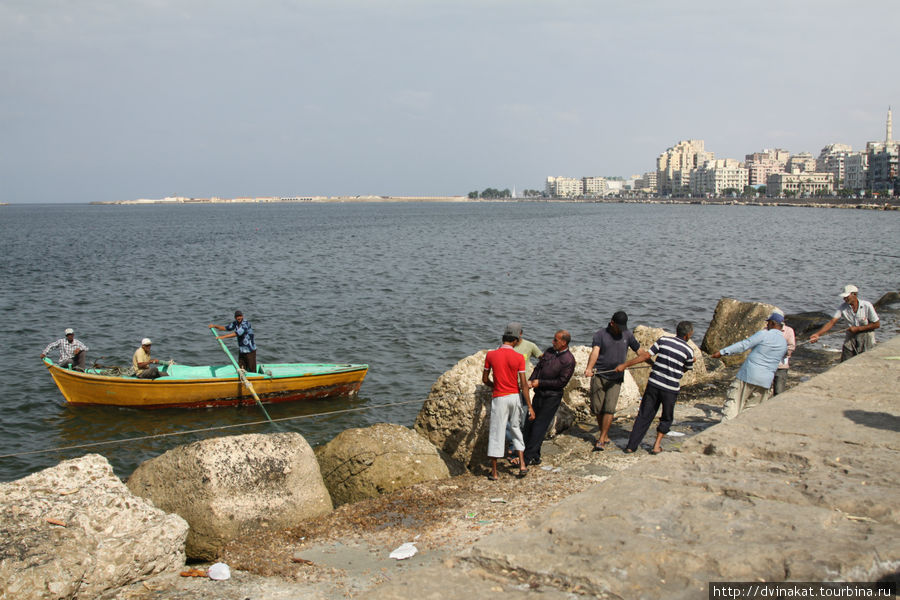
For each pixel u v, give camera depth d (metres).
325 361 21.39
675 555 3.74
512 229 98.00
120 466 13.66
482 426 9.45
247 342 17.98
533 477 8.59
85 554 5.75
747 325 18.02
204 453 7.19
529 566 3.74
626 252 57.47
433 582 3.66
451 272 43.91
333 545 6.67
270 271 45.19
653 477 4.97
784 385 11.00
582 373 11.44
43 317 28.78
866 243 64.44
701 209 198.88
